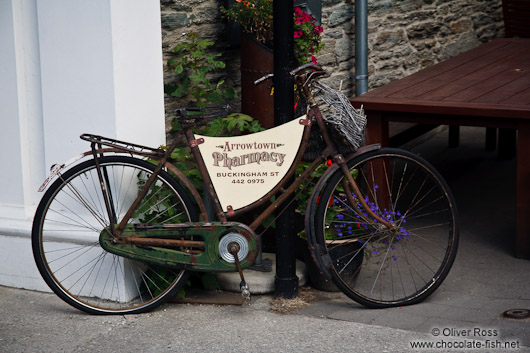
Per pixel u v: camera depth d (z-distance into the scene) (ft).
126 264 13.21
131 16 13.11
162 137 14.01
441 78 18.16
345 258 13.58
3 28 13.57
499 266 14.83
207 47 16.85
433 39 24.38
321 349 11.29
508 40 22.54
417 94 16.56
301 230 14.52
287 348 11.35
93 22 12.84
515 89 16.38
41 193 14.14
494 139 22.97
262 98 15.55
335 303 13.25
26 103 13.88
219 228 12.42
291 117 12.81
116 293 13.32
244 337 11.80
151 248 12.58
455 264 15.03
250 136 12.48
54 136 13.55
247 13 15.61
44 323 12.55
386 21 22.70
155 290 13.26
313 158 12.94
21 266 14.12
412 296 12.98
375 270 14.84
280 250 13.20
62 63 13.20
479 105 15.14
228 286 13.73
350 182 12.74
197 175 13.62
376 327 12.07
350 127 12.42
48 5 13.10
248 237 12.42
